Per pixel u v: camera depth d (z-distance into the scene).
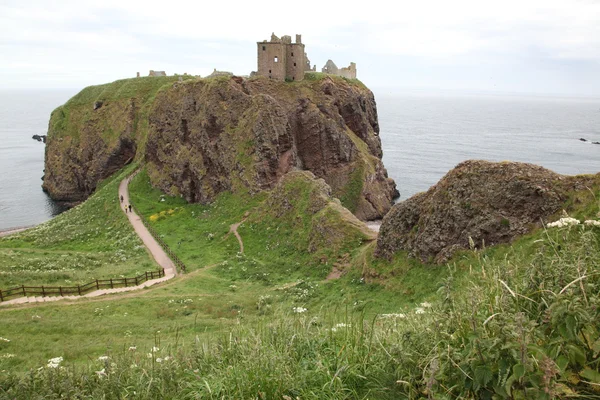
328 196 59.28
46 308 35.28
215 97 85.44
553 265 8.81
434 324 8.88
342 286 40.69
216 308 36.19
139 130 116.88
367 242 47.81
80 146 125.19
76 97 139.38
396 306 32.28
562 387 6.61
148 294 41.41
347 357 9.94
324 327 12.77
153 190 93.56
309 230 53.75
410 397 8.02
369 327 11.63
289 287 42.88
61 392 11.01
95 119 126.50
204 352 11.59
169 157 93.31
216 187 82.00
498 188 31.94
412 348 8.94
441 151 190.38
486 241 31.20
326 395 8.80
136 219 78.44
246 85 88.56
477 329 7.56
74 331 29.38
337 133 94.44
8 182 148.75
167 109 95.88
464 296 9.84
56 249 70.12
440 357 7.82
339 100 101.44
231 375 9.48
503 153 180.62
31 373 11.94
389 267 38.06
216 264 54.44
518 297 8.55
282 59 95.31
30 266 53.56
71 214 89.81
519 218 30.25
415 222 38.00
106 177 118.94
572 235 11.31
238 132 81.06
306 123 92.31
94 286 43.50
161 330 29.16
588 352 7.27
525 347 6.70
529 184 30.52
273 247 56.53
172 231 71.12
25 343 26.00
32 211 116.75
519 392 6.67
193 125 88.88
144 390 10.17
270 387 9.09
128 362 12.20
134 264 55.62
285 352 10.27
